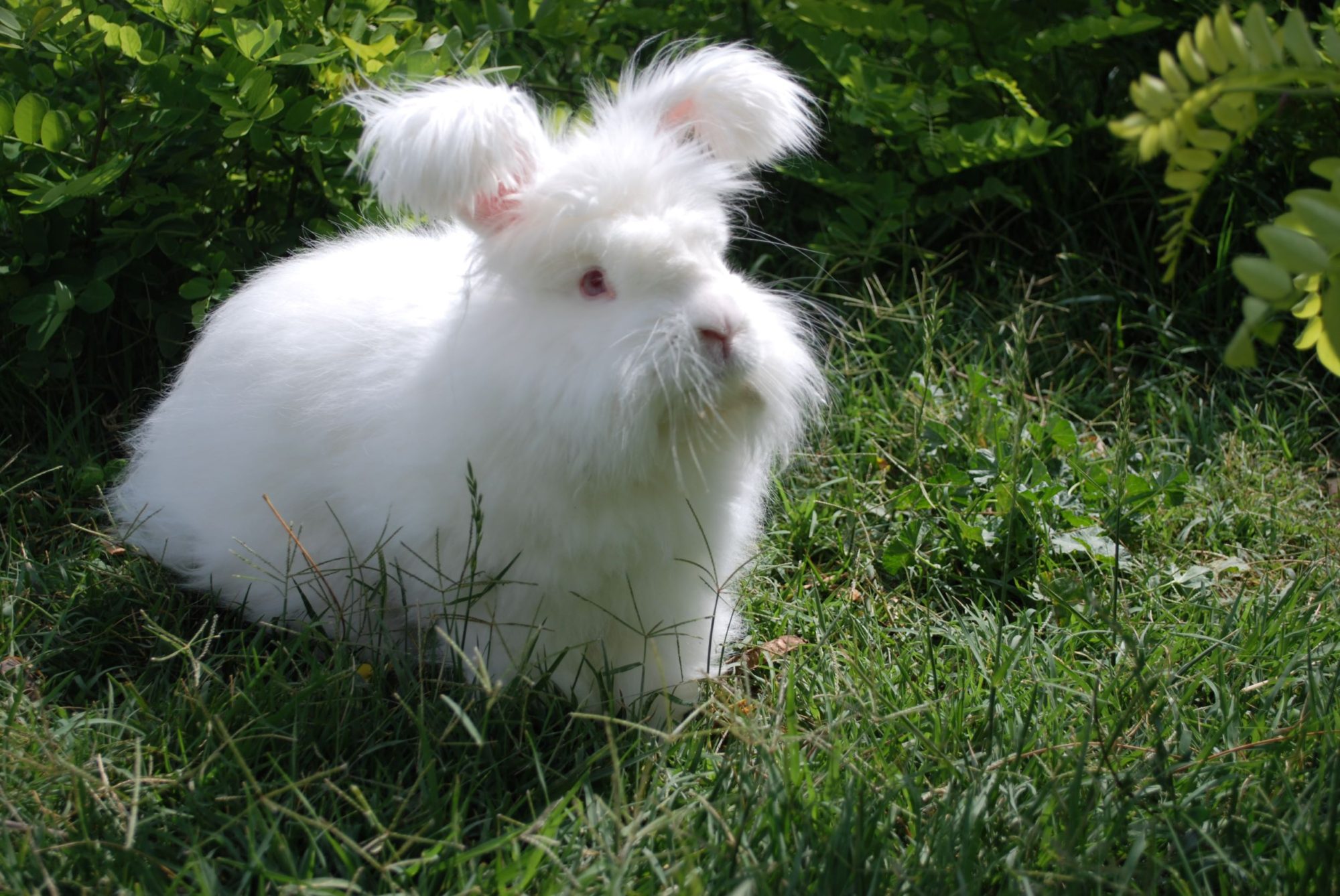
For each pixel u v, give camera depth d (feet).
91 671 4.32
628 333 4.04
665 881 3.84
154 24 4.97
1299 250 3.61
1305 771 4.08
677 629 4.35
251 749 4.06
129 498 4.63
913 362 5.18
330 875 3.89
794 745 4.03
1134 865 3.80
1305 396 5.20
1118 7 5.39
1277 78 3.62
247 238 4.97
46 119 4.68
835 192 5.46
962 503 4.79
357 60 4.83
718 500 4.26
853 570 4.62
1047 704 4.23
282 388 4.36
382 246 4.52
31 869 3.83
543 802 4.04
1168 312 5.40
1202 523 4.83
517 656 4.28
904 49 5.75
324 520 4.37
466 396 4.15
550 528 4.17
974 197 5.44
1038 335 5.37
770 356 4.14
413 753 4.10
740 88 4.30
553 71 5.55
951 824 3.91
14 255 4.76
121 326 4.98
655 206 4.09
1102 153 5.73
